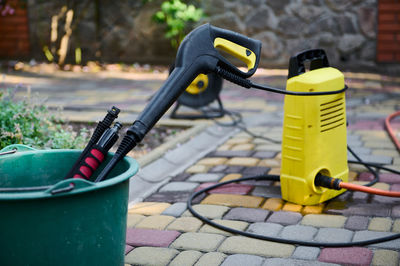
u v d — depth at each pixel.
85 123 4.95
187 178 3.56
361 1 8.46
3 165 2.07
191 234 2.63
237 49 2.46
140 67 9.27
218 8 8.94
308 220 2.76
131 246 2.52
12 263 1.71
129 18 9.48
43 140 3.64
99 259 1.81
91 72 8.91
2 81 7.85
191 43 2.31
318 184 2.92
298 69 2.87
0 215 1.67
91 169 2.00
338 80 2.93
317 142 2.87
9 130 3.50
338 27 8.60
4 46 10.15
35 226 1.67
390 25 8.45
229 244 2.50
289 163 2.96
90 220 1.75
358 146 4.17
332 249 2.41
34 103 3.76
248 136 4.64
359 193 3.14
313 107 2.81
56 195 1.64
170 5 8.66
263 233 2.62
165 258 2.38
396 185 3.25
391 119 5.08
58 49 9.82
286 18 8.74
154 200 3.15
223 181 3.44
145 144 4.40
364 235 2.55
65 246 1.71
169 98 2.19
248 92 6.95
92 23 9.60
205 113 5.29
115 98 6.48
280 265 2.27
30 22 9.91
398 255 2.32
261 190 3.25
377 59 8.59
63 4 9.66
